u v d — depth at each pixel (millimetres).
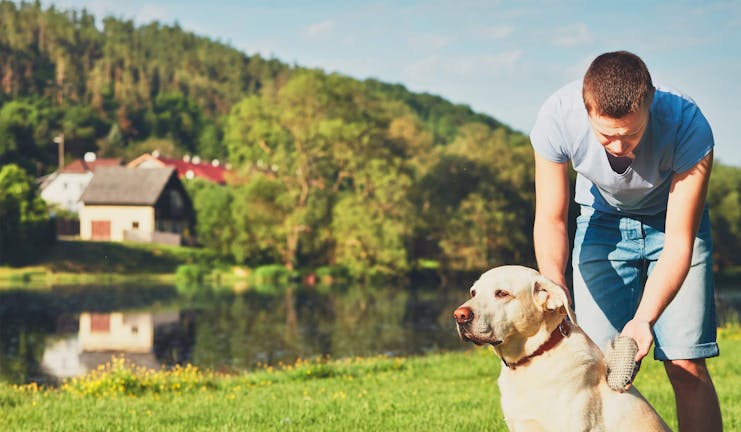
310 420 7547
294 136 58812
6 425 7641
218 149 149250
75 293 40188
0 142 108062
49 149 116500
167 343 22250
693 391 4539
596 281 4750
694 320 4445
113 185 74438
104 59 167125
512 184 57812
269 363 18609
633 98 3555
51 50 163625
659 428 3955
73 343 22125
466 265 55562
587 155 4254
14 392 10719
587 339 3986
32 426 7445
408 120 68125
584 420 3801
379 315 31078
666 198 4438
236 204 57281
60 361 18688
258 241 57906
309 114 58500
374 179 54094
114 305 34094
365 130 59688
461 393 9727
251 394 10414
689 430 4566
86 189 73812
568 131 4273
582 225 4832
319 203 55719
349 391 10406
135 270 56156
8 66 142125
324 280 53938
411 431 6664
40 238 57375
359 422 7285
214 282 50719
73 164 94875
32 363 18297
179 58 198250
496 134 62906
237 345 21953
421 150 65938
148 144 137625
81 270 54312
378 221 52594
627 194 4332
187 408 8812
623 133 3654
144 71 171375
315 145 57594
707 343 4488
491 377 11945
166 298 38125
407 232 53219
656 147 4031
